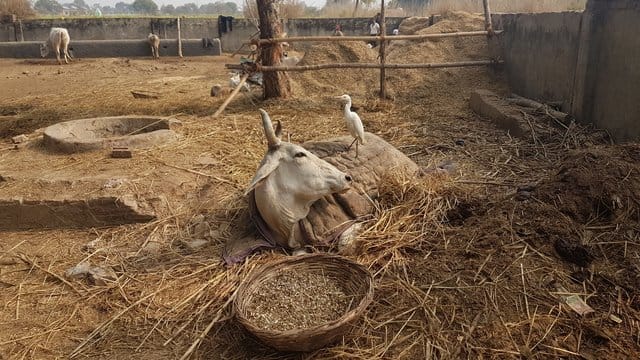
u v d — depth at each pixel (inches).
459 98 404.5
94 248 189.8
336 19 934.4
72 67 703.1
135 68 686.5
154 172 235.9
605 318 142.4
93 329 151.2
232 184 229.9
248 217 194.2
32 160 255.1
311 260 156.3
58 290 169.0
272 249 178.7
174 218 206.8
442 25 511.8
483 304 149.0
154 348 142.4
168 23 963.3
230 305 154.6
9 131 374.3
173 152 267.1
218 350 140.3
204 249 187.3
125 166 243.4
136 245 191.5
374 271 165.9
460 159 269.1
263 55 403.5
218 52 866.8
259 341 139.8
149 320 153.1
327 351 134.5
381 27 405.4
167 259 182.4
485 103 349.7
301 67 390.6
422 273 163.5
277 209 171.5
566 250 163.9
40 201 205.2
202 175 236.5
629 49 256.5
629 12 255.3
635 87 252.8
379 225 187.0
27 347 144.6
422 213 192.7
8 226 207.2
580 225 176.9
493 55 442.0
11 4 991.0
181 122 327.6
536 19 366.0
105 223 206.1
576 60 308.0
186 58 827.4
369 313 148.3
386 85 434.6
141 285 168.7
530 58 378.6
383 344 137.7
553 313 144.8
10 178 226.5
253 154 271.0
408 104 393.4
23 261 185.0
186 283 167.6
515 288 153.5
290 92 420.2
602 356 131.4
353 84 443.5
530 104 336.2
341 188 175.3
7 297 166.6
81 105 436.1
